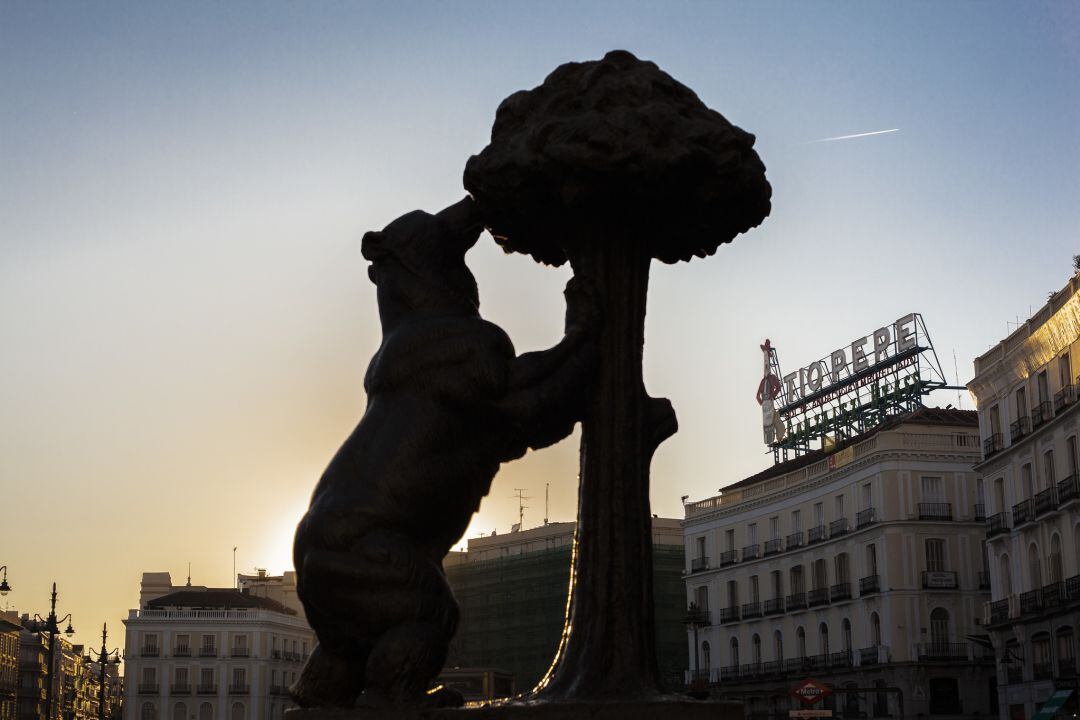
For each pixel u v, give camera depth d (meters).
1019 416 36.06
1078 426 32.16
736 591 49.75
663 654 55.75
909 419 42.97
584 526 3.73
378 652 3.33
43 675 91.56
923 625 41.25
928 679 40.94
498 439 3.60
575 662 3.59
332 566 3.37
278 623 73.12
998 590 37.44
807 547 46.06
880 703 41.50
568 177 3.70
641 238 3.91
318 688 3.46
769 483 48.97
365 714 3.25
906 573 41.59
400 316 3.71
